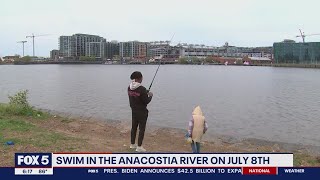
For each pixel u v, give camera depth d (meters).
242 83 66.38
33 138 10.61
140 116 9.72
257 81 74.25
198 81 70.00
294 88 55.78
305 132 19.45
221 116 24.89
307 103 34.56
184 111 26.83
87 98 35.47
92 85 55.22
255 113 26.84
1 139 10.25
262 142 13.62
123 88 49.19
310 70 168.38
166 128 15.27
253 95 42.62
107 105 29.73
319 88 55.81
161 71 125.25
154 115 24.50
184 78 80.88
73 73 104.06
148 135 13.48
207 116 24.78
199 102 33.59
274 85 62.34
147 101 9.69
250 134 18.61
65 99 34.34
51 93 41.03
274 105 32.50
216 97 38.88
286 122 22.72
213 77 88.50
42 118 15.66
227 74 109.31
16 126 12.23
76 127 14.28
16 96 17.23
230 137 14.43
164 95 39.84
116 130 14.19
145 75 92.50
